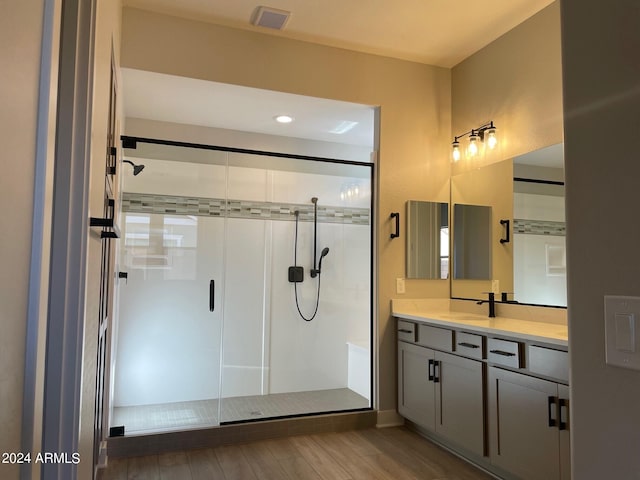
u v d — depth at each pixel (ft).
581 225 2.85
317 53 11.41
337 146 15.69
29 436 1.87
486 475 8.57
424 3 9.63
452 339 9.53
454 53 11.94
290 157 11.89
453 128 12.64
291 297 14.44
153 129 13.29
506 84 10.82
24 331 1.83
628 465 2.53
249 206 14.01
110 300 9.54
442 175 12.54
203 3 9.68
